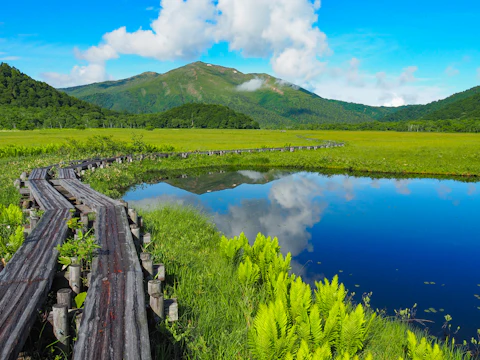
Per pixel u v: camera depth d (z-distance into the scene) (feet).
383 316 22.17
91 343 13.17
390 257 33.40
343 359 13.76
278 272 23.13
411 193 65.92
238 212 50.34
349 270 30.27
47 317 16.61
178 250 30.30
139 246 27.55
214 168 104.83
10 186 55.62
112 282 18.17
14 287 17.40
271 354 15.12
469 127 503.20
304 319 17.29
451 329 20.77
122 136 248.52
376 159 109.60
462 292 26.12
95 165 82.38
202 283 23.50
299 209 52.54
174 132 355.97
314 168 105.29
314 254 34.01
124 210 33.60
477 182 79.15
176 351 15.60
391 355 17.01
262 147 154.40
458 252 35.01
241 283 23.36
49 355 14.85
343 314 17.07
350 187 72.74
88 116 613.93
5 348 12.47
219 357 15.93
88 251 21.61
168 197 61.16
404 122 616.39
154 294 16.02
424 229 42.65
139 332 13.87
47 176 61.36
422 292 26.07
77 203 41.88
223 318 19.45
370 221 46.21
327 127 634.02
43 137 223.10
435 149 144.36
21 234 24.58
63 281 20.67
